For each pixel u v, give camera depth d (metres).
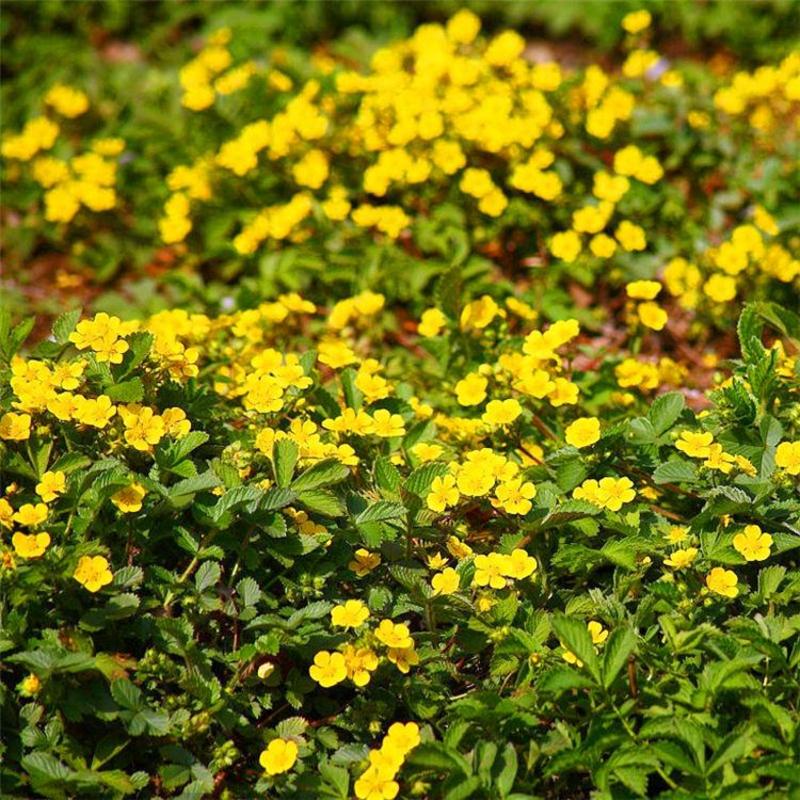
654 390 5.94
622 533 4.38
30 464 4.21
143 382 4.47
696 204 7.10
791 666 3.87
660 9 9.54
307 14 9.95
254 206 7.41
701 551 4.18
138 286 7.16
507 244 6.93
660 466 4.34
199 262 7.40
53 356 4.71
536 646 4.02
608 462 4.60
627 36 9.68
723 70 9.19
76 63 9.59
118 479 3.99
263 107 7.95
